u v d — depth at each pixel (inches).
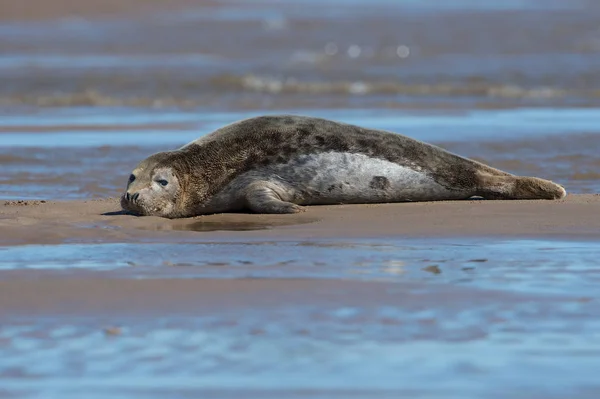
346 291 1014.4
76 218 1455.5
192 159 1566.2
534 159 2079.2
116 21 6486.2
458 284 1044.5
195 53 4896.7
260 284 1045.2
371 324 901.8
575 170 1961.1
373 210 1515.7
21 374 782.5
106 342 856.9
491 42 5059.1
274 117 1635.1
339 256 1190.3
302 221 1440.7
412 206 1545.3
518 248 1233.4
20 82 3686.0
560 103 3093.0
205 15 7057.1
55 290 1027.3
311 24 6156.5
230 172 1574.8
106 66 4261.8
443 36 5349.4
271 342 852.6
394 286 1036.5
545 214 1449.3
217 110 3058.6
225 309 951.6
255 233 1353.3
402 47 4982.8
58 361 810.8
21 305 972.6
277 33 5718.5
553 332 878.4
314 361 805.2
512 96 3284.9
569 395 729.6
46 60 4534.9
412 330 884.6
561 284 1044.5
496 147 2233.0
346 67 4229.8
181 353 826.8
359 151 1594.5
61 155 2167.8
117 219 1451.8
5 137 2449.6
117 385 756.0
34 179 1897.1
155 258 1187.9
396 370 784.9
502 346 842.2
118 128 2635.3
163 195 1515.7
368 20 6299.2
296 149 1593.3
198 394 735.7
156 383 759.7
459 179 1600.6
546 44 4933.6
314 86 3543.3
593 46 4820.4
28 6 6830.7
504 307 954.7
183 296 999.6
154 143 2351.1
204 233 1357.0
